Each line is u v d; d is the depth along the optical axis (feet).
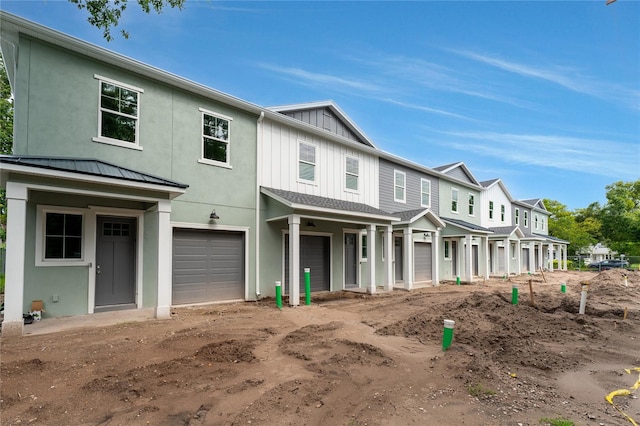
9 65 29.73
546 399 14.51
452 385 15.53
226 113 36.94
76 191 23.50
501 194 98.43
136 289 30.40
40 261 25.80
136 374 15.57
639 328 26.68
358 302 38.01
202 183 34.58
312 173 45.62
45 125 26.05
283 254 41.16
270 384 15.02
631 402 14.53
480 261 83.61
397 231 57.82
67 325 24.04
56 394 13.74
